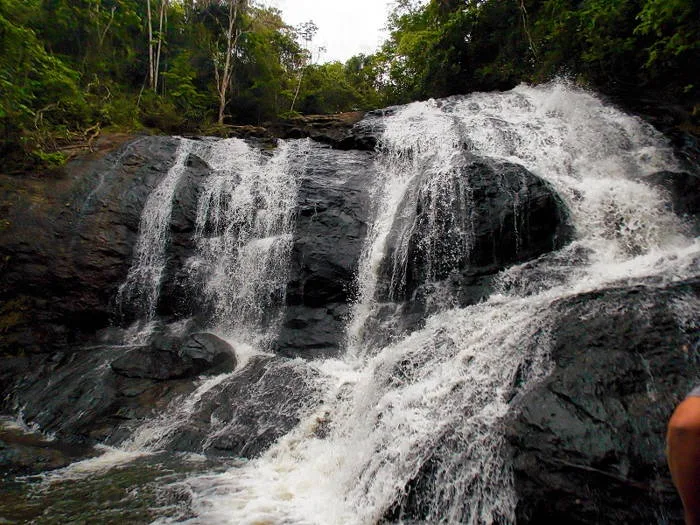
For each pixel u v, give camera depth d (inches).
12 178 368.5
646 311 151.5
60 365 296.7
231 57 825.5
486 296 255.6
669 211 273.3
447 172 302.0
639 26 361.4
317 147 467.5
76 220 355.9
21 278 329.4
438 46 653.9
